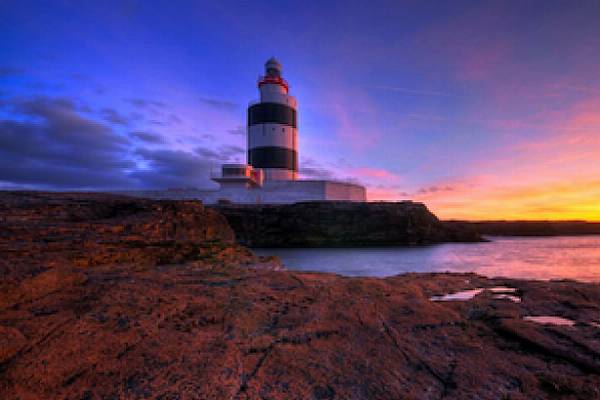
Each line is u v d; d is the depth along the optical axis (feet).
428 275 33.50
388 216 181.57
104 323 14.70
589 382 10.94
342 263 88.99
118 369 11.22
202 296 20.47
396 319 17.53
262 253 131.03
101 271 27.04
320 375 11.43
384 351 13.48
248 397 9.98
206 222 73.31
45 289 17.98
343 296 21.91
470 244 206.49
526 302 21.62
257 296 21.50
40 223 40.83
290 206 178.50
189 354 12.55
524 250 152.35
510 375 11.55
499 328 16.19
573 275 64.85
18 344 11.92
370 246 176.65
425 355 13.21
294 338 14.60
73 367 11.11
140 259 35.12
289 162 197.47
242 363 12.09
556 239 372.38
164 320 15.97
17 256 27.40
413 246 176.35
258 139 194.90
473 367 12.13
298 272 32.48
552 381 11.06
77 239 36.68
